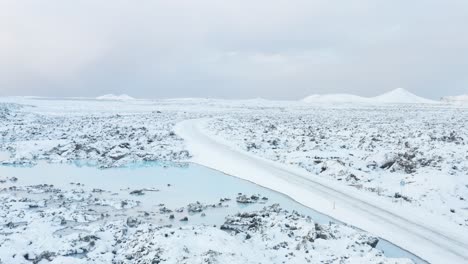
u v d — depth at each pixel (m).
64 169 36.16
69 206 23.75
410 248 18.05
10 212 21.70
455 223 21.06
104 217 22.03
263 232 18.84
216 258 15.02
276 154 39.25
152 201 25.80
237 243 16.78
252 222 20.22
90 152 42.12
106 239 18.17
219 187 29.69
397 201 24.70
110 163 38.78
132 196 27.00
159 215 22.64
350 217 21.97
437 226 20.50
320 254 16.62
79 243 17.39
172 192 28.23
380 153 35.06
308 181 29.44
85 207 23.81
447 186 26.33
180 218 22.06
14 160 38.81
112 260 15.90
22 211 22.05
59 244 17.23
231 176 33.41
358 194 26.17
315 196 25.80
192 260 14.90
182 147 44.50
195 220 21.72
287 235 18.47
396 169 32.50
